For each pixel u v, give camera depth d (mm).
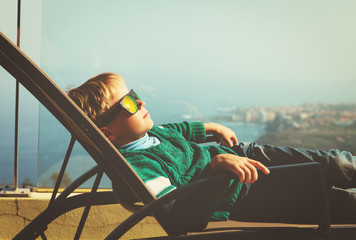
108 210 2143
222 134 1675
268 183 1502
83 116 1192
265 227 1372
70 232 2131
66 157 1488
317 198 1442
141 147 1436
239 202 1482
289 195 1471
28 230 1491
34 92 1332
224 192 1283
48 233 2123
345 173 1474
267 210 1472
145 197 1228
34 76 1166
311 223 1448
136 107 1420
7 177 2246
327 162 1482
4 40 1144
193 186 1192
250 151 1562
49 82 1175
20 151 2225
